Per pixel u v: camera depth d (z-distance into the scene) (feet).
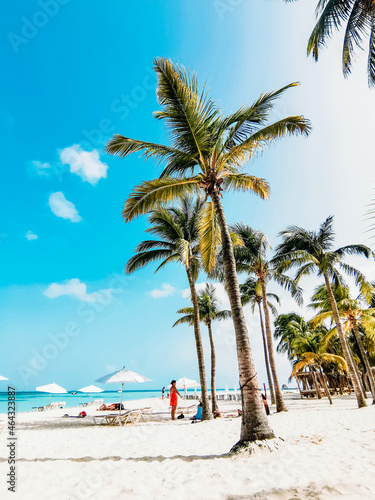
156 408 76.48
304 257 47.65
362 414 33.42
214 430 28.25
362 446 17.01
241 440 17.38
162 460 17.07
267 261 50.49
